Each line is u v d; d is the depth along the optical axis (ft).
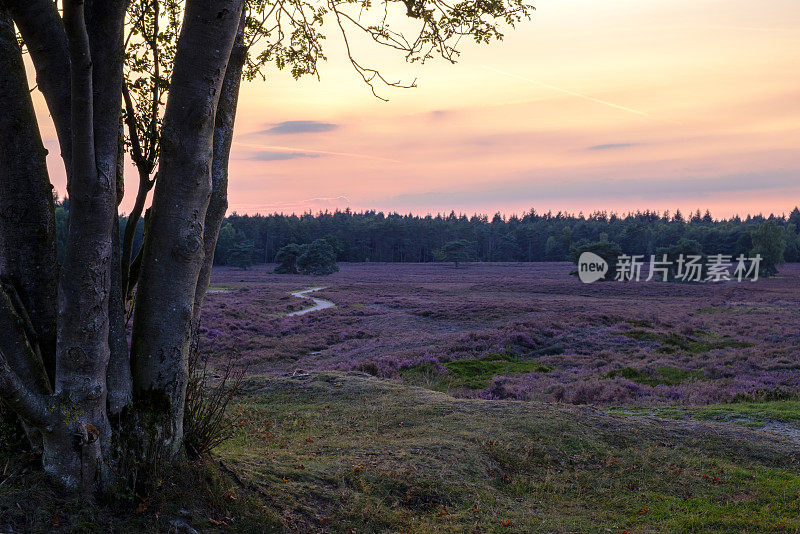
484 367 79.51
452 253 477.77
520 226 595.88
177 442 20.80
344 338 115.44
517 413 42.16
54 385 18.61
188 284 20.20
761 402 56.34
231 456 26.27
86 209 16.43
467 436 36.58
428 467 30.45
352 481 27.20
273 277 337.52
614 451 36.65
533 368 79.56
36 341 18.40
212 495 20.49
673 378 72.43
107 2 16.25
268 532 20.33
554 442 37.01
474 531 24.49
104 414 18.48
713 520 27.55
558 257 558.56
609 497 30.78
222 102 23.63
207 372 56.34
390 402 46.32
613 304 176.14
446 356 85.35
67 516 16.83
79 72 14.80
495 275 355.77
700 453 37.35
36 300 18.69
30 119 18.52
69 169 18.02
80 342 17.24
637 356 88.38
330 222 564.30
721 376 73.20
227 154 23.98
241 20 23.35
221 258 472.85
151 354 19.84
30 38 17.39
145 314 19.85
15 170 18.29
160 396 20.02
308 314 151.64
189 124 19.06
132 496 18.54
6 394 15.76
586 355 90.53
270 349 100.78
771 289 249.96
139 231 262.47
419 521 24.89
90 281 16.94
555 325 112.27
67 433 17.47
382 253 549.54
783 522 27.14
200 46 18.56
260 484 23.61
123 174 20.03
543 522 26.55
